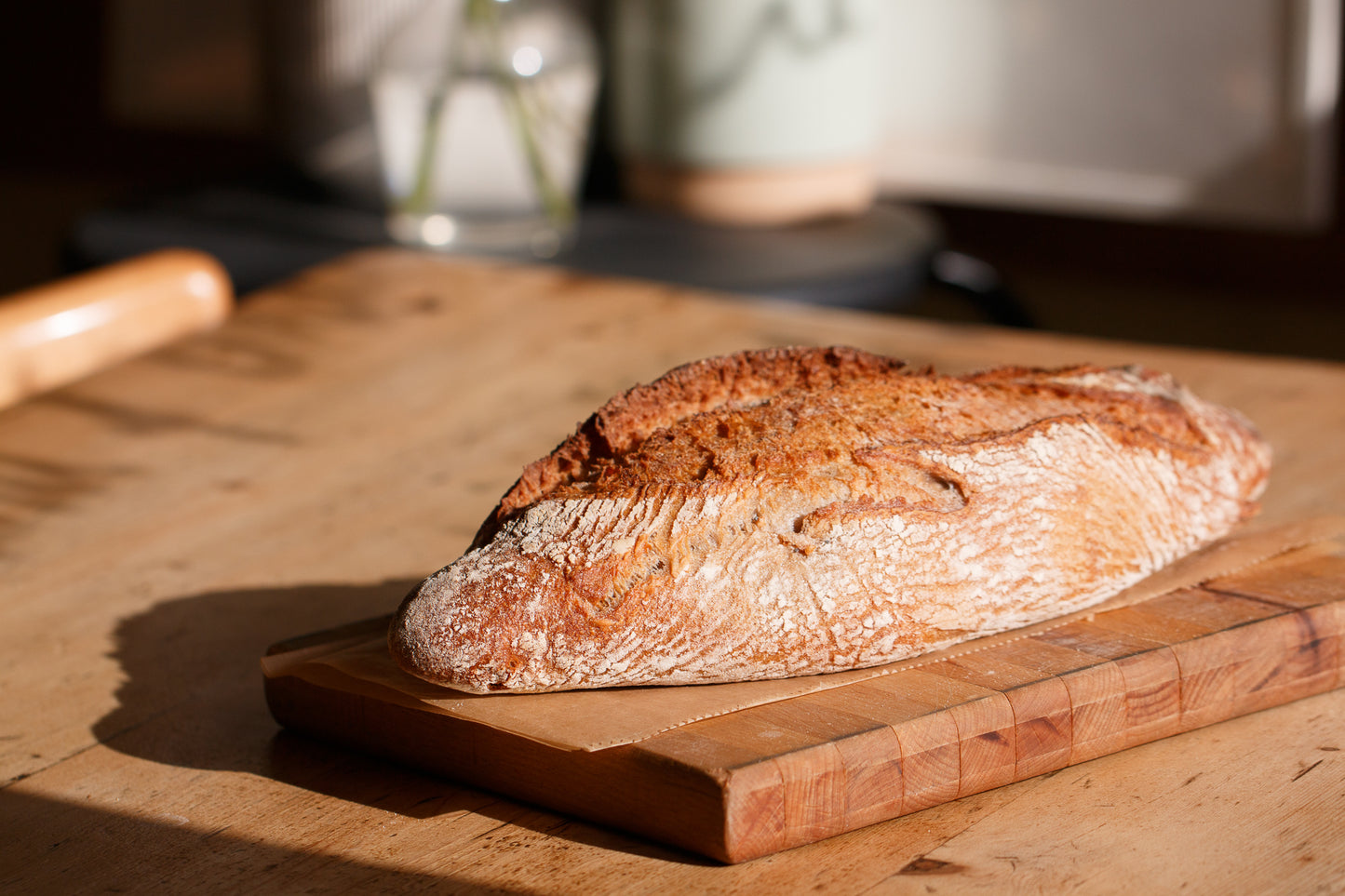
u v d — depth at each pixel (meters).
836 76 2.12
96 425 1.22
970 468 0.69
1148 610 0.73
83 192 4.05
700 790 0.58
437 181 2.05
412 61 2.00
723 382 0.75
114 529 1.02
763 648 0.64
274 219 2.21
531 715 0.62
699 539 0.65
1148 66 2.63
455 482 1.09
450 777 0.67
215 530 1.01
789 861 0.59
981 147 2.85
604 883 0.58
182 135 3.89
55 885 0.59
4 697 0.78
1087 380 0.79
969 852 0.60
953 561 0.66
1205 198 2.66
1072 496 0.70
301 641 0.72
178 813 0.65
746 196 2.17
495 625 0.62
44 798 0.67
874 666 0.67
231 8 3.62
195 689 0.78
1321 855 0.59
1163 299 2.78
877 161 2.97
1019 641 0.70
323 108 2.17
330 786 0.67
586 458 0.72
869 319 1.46
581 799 0.62
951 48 2.81
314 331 1.45
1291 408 1.18
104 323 1.37
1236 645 0.70
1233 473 0.78
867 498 0.66
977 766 0.63
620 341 1.41
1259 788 0.64
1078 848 0.60
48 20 3.99
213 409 1.26
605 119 2.29
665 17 2.09
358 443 1.18
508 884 0.58
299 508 1.05
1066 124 2.75
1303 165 2.54
